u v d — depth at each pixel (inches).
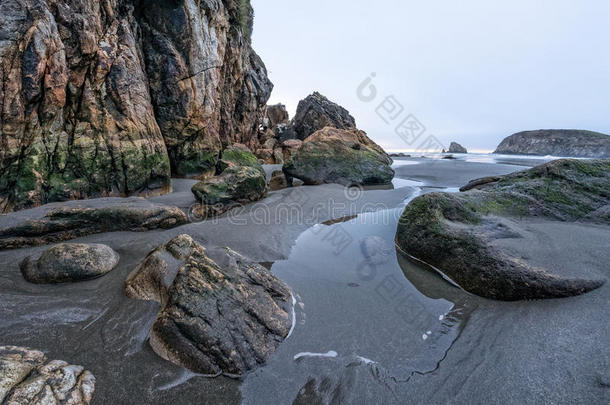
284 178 515.5
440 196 214.2
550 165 237.0
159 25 418.6
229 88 714.8
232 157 524.7
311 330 131.3
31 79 244.1
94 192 305.4
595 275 136.7
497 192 227.9
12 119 237.5
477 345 116.0
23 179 248.4
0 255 178.9
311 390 100.7
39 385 83.5
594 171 224.2
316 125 1160.2
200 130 500.1
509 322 125.1
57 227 205.9
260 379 104.1
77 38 291.7
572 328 111.3
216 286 127.6
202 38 463.2
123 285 148.8
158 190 369.1
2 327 113.0
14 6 233.9
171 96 439.5
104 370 100.1
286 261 204.5
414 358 114.7
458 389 96.6
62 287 146.6
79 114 301.6
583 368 91.6
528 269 139.9
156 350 109.8
